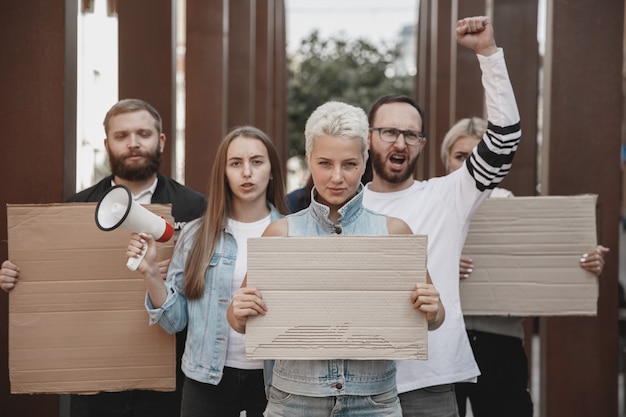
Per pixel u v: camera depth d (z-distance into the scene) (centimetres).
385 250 193
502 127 229
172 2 473
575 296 271
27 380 244
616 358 356
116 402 267
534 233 272
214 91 541
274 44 1118
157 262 246
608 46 353
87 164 482
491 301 272
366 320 193
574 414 359
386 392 199
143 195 289
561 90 354
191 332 239
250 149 245
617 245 353
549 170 355
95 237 245
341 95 1806
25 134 299
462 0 579
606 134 354
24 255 244
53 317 244
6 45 299
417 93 1116
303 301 194
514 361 291
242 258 243
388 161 253
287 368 199
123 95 476
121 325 246
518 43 446
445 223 244
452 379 234
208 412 240
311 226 205
